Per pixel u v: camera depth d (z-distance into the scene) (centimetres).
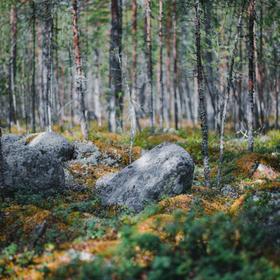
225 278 704
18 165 1402
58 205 1306
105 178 1627
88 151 2027
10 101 3544
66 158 1930
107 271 772
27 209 1171
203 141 1481
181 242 852
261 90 3014
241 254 777
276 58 3238
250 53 1873
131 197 1312
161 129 3262
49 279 837
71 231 1021
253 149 2116
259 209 1034
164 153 1388
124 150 2145
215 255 796
